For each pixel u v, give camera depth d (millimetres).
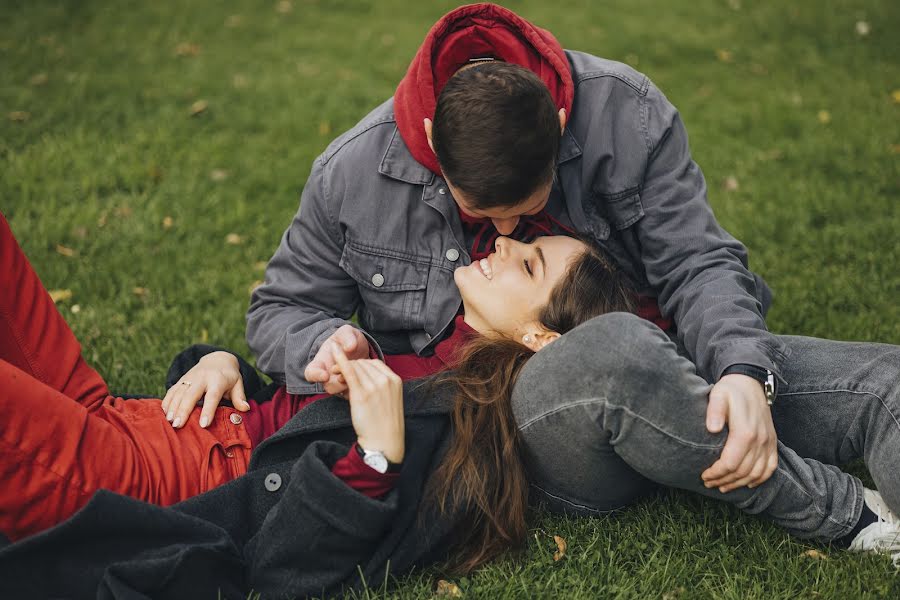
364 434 2061
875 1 7809
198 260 3990
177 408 2369
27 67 6004
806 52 6918
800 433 2344
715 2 8055
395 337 2627
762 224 4266
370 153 2461
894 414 2164
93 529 1954
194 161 4918
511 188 2031
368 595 2109
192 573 1969
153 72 6113
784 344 2258
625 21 7582
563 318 2354
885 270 3771
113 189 4605
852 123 5531
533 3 8016
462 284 2436
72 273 3832
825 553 2234
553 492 2334
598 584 2156
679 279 2457
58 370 2357
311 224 2543
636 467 2125
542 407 2133
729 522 2340
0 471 2021
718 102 6023
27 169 4676
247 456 2359
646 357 1994
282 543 2045
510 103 1996
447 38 2402
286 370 2402
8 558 1895
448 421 2287
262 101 5805
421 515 2182
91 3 7305
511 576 2158
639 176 2484
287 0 7816
